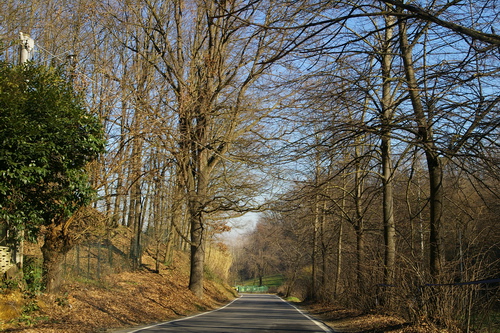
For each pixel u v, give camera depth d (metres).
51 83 11.68
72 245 14.06
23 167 10.63
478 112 8.70
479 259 9.95
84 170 13.38
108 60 16.77
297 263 43.06
